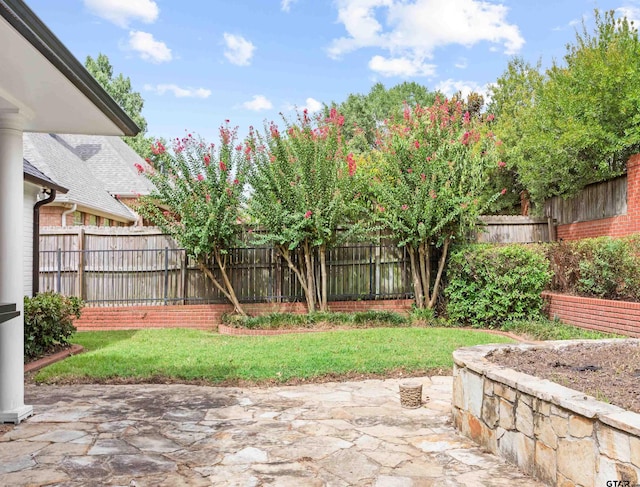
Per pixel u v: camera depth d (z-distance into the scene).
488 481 3.59
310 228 11.20
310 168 10.95
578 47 14.25
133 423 4.91
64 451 4.17
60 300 8.79
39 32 3.45
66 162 18.28
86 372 6.79
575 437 3.21
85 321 11.84
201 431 4.68
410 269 12.47
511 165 15.66
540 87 16.58
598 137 11.73
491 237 13.82
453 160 11.02
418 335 9.55
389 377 6.80
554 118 12.98
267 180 10.95
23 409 5.03
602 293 9.42
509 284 10.35
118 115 5.32
